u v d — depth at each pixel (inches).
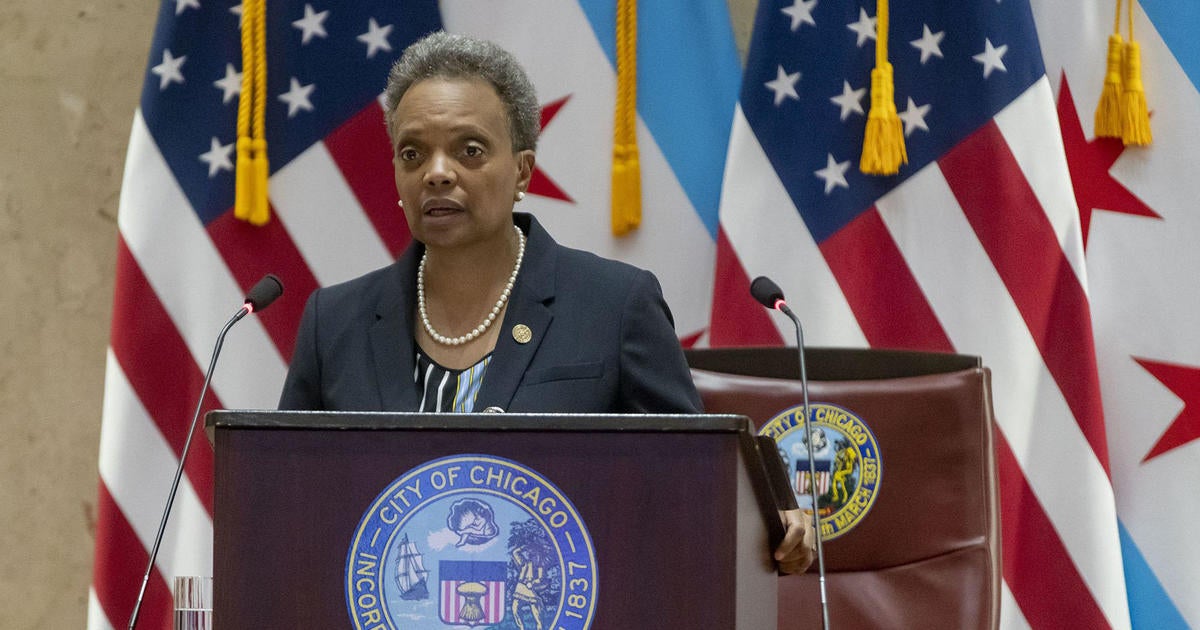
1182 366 579.2
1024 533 561.0
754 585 271.3
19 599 667.4
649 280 351.3
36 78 678.5
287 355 602.2
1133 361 585.6
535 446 248.5
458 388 340.5
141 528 591.2
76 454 669.9
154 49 613.0
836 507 460.1
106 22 677.3
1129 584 580.1
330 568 249.1
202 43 613.6
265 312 603.2
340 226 609.9
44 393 673.0
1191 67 584.4
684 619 243.1
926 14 589.9
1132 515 581.9
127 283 599.8
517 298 345.1
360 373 345.1
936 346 574.6
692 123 617.0
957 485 455.8
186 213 605.3
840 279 584.1
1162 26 588.4
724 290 586.2
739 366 486.0
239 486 252.2
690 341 609.3
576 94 618.5
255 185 601.6
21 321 674.8
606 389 334.0
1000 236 573.0
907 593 450.9
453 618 246.5
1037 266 568.7
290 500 251.1
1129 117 578.6
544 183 615.2
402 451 250.2
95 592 589.0
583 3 622.5
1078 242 568.1
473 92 341.1
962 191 579.2
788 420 466.3
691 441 245.8
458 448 249.3
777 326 582.9
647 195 613.6
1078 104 601.6
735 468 244.8
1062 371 563.2
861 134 589.9
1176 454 577.9
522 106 352.5
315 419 251.4
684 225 612.4
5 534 669.9
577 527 246.5
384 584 248.1
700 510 244.4
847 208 587.8
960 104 582.9
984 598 443.5
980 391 460.8
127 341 598.2
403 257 357.7
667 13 621.3
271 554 250.2
